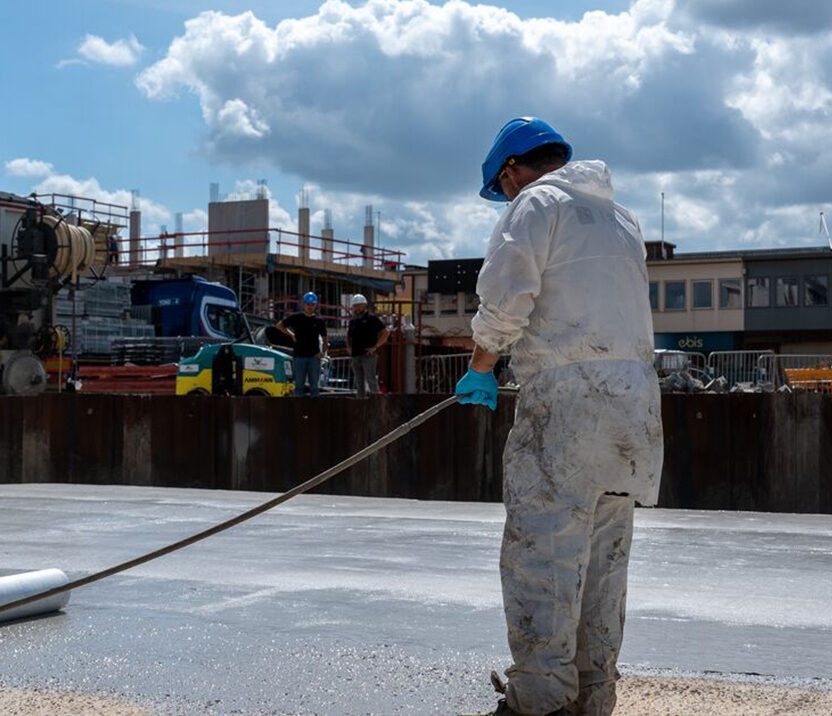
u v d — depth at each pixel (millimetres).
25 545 8055
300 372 15906
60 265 23297
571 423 3281
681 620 5457
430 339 36844
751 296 63719
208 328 31016
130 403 15648
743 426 12969
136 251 48062
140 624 5328
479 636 5039
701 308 64500
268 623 5332
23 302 22656
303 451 14758
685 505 13078
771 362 24641
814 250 64188
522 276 3283
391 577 6602
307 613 5562
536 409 3346
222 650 4801
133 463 15586
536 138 3559
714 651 4801
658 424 3365
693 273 64625
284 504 11391
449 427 14055
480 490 13875
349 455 14531
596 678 3449
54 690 4203
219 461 15188
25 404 16062
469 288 62094
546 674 3291
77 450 15852
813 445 12773
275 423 14922
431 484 14094
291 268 49844
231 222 55000
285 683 4270
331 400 14672
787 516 10555
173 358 27828
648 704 3887
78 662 4613
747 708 3838
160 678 4363
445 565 7047
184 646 4879
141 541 8273
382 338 16297
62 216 23422
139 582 6461
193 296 30812
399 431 3527
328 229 64062
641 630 5238
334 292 54594
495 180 3715
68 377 25422
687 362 25641
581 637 3465
